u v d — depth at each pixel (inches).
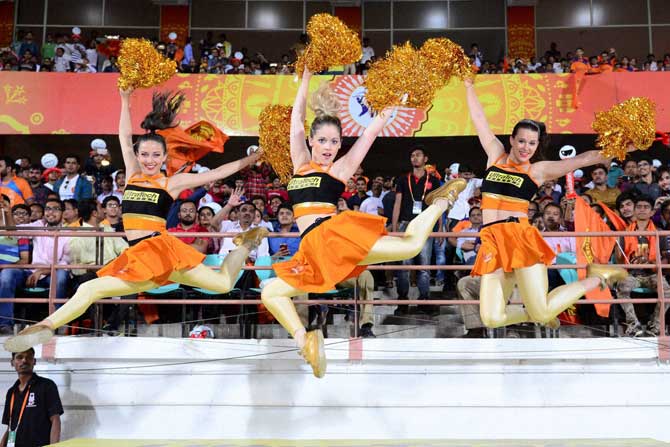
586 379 233.1
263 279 290.8
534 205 358.3
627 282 267.1
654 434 229.6
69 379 235.9
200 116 470.6
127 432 233.1
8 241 288.2
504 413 231.8
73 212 329.1
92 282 194.2
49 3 708.0
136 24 711.1
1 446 221.9
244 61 583.2
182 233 236.2
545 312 199.6
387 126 465.7
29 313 296.7
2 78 474.6
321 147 196.5
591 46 701.9
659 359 232.7
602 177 393.4
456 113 466.6
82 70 531.5
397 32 713.0
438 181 330.3
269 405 233.1
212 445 200.4
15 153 621.6
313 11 717.9
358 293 273.3
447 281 335.9
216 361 235.6
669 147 568.7
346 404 232.7
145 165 210.2
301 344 181.8
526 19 706.2
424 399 232.5
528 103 466.3
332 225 185.2
